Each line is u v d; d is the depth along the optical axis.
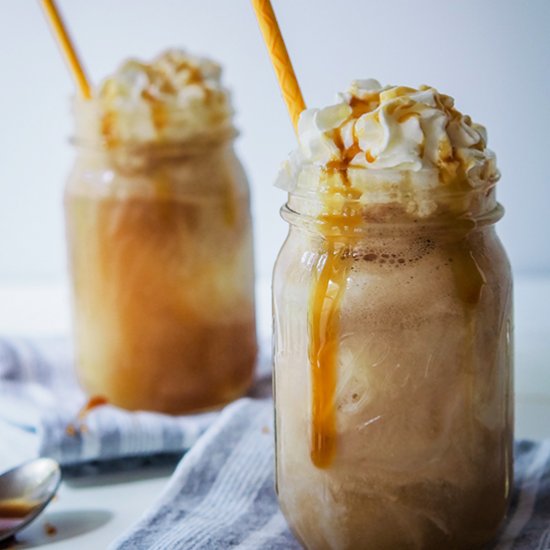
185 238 0.75
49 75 1.02
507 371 0.60
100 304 0.77
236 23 0.99
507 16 0.93
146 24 0.99
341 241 0.58
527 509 0.64
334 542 0.59
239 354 0.78
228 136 0.76
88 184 0.76
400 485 0.58
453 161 0.57
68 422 0.72
